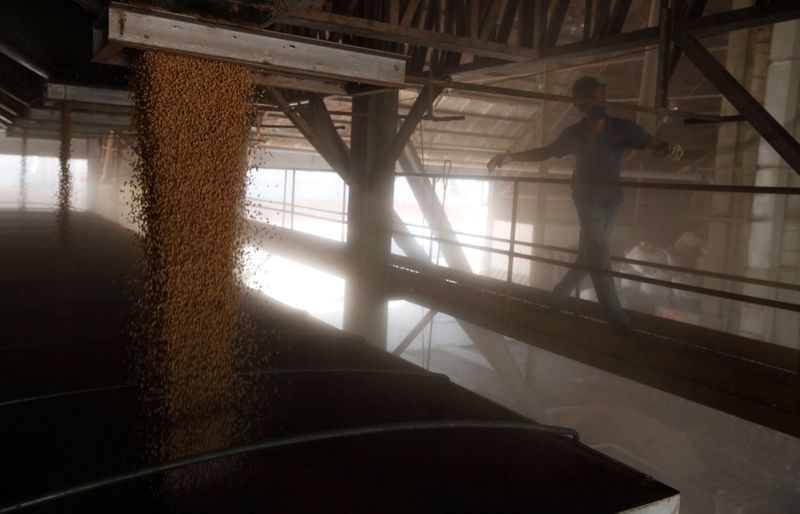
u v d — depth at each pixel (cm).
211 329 259
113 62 263
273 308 353
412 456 172
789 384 351
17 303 336
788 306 343
